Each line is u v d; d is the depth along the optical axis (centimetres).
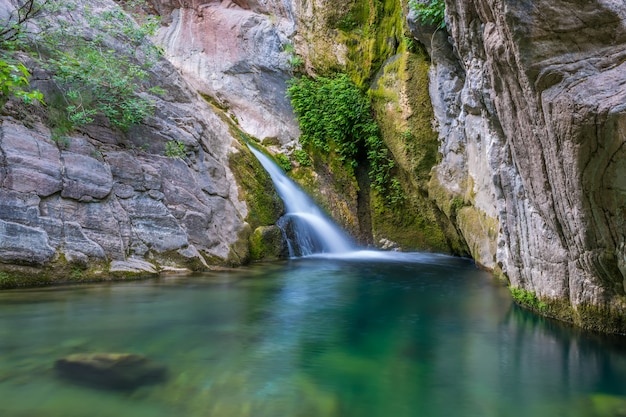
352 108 1332
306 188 1370
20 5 841
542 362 464
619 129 368
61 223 752
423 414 356
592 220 440
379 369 441
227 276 883
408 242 1318
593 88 388
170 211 917
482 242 977
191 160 1012
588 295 521
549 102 417
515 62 462
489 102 646
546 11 409
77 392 366
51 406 341
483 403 377
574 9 403
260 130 1480
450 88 991
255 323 583
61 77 809
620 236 428
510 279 705
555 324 573
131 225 848
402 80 1137
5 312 587
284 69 1483
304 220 1245
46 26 843
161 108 1007
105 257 792
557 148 434
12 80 502
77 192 784
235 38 1554
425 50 1101
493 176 672
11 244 693
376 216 1352
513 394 394
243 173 1141
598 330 522
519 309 660
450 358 474
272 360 456
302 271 964
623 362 461
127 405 348
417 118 1116
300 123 1439
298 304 690
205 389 383
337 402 371
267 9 1536
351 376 423
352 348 499
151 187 894
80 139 821
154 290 739
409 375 429
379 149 1315
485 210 920
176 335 523
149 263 851
